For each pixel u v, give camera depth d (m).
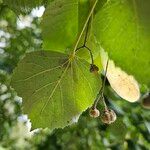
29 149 1.02
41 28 0.28
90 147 0.92
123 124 0.31
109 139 0.80
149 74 0.21
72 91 0.27
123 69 0.21
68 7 0.27
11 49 0.86
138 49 0.21
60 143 0.98
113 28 0.21
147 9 0.20
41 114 0.28
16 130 0.96
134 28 0.21
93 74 0.26
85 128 0.88
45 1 0.28
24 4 0.29
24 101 0.27
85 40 0.26
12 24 0.83
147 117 0.76
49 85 0.27
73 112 0.28
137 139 0.79
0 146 0.98
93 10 0.24
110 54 0.21
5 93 0.85
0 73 0.84
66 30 0.28
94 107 0.27
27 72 0.27
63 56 0.26
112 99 0.67
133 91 0.24
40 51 0.26
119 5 0.21
